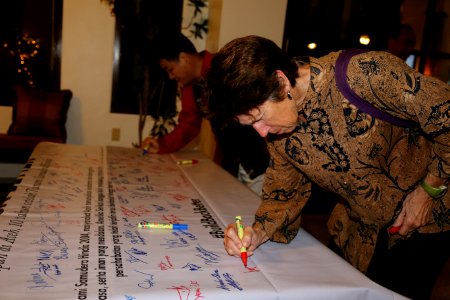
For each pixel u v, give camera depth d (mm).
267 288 871
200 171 1860
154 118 3965
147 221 1206
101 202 1346
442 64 4152
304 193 1193
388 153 1061
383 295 911
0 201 2977
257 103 838
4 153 3264
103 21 3773
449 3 4023
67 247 997
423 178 1086
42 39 3746
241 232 1022
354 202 1126
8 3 3625
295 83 901
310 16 3645
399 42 3516
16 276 845
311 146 1044
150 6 3721
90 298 780
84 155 2002
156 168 1864
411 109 935
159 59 1947
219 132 2201
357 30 3775
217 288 853
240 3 3285
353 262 1286
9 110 3785
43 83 3814
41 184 1483
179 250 1029
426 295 1284
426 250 1226
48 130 3615
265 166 2268
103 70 3863
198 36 3824
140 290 820
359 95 943
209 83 866
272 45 863
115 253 981
